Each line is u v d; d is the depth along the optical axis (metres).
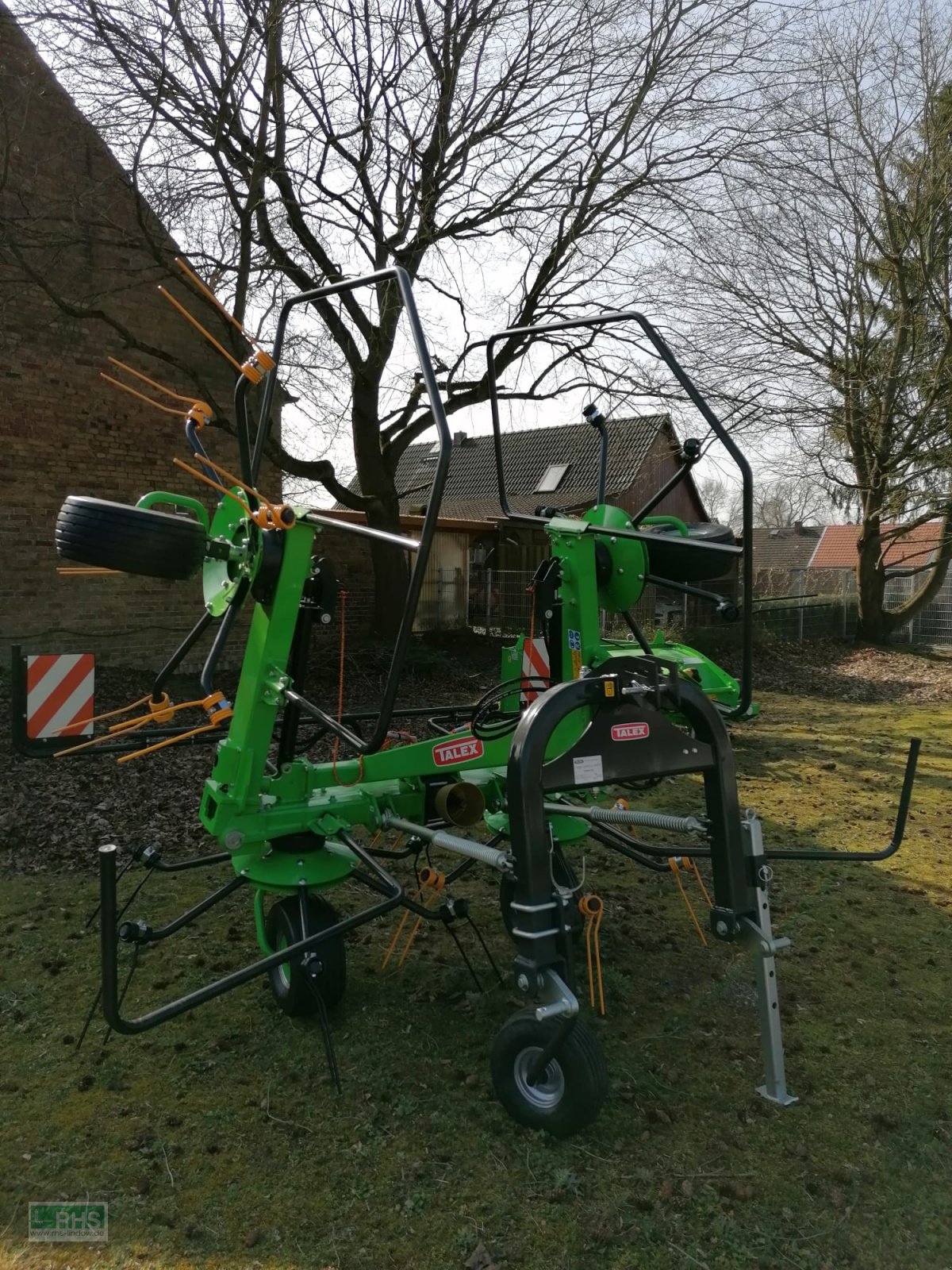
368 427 11.16
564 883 3.72
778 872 5.00
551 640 4.02
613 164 9.63
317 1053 3.10
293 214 9.33
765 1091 2.88
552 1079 2.65
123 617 9.94
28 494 9.29
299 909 3.23
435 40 9.26
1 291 8.89
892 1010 3.46
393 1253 2.24
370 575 12.59
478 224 9.81
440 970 3.71
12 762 6.34
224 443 10.80
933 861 5.22
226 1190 2.45
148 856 3.60
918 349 14.38
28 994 3.45
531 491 22.47
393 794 3.52
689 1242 2.28
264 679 3.14
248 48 7.97
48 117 9.30
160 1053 3.09
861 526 16.81
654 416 11.84
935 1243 2.29
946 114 13.87
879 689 12.44
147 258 9.97
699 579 4.07
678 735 2.74
